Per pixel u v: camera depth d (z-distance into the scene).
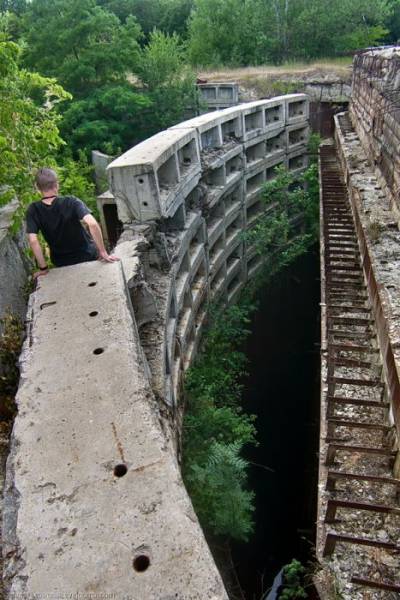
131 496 2.49
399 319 5.48
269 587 7.43
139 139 23.06
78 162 18.19
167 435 3.07
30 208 4.54
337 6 27.92
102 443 2.81
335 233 9.55
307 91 21.92
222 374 10.19
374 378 5.79
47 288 4.34
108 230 9.25
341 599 3.79
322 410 5.51
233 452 6.15
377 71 11.62
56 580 2.15
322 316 7.09
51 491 2.56
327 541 4.03
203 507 5.81
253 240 14.92
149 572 2.14
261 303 15.73
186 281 9.34
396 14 36.97
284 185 15.79
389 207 8.38
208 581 2.09
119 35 23.34
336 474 4.40
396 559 4.05
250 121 15.03
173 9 40.28
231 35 28.95
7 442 4.06
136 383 3.25
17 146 7.21
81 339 3.68
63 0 24.00
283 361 13.36
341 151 14.09
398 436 4.59
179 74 23.53
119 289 4.22
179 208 9.54
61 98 8.16
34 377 3.38
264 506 8.77
